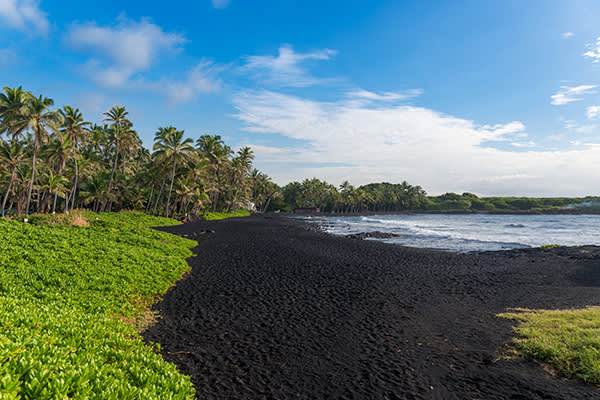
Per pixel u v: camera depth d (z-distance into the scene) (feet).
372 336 30.78
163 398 15.40
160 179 223.30
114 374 16.43
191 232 133.39
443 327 33.01
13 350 14.37
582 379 21.02
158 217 191.11
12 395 11.04
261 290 47.42
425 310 39.24
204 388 21.47
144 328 31.32
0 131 126.93
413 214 611.47
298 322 34.68
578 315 32.58
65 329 21.11
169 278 50.85
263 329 32.53
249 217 296.71
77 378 13.78
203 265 64.80
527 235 162.20
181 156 197.26
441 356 26.16
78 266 43.09
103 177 209.15
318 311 38.55
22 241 47.03
